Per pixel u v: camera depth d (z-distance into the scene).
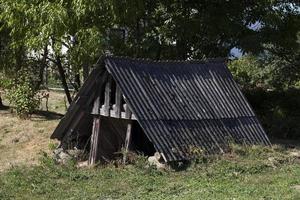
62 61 21.69
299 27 20.19
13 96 21.25
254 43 18.61
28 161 15.84
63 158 14.62
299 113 19.78
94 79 14.16
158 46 18.88
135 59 14.32
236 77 22.69
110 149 14.67
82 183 12.15
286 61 22.38
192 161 13.16
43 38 17.59
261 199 10.20
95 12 17.42
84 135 15.38
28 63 22.73
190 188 11.32
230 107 15.20
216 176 12.32
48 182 12.36
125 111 13.64
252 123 15.34
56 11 17.19
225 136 14.37
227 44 19.48
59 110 24.58
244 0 19.14
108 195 11.05
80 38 17.47
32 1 18.27
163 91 14.16
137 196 10.81
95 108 14.38
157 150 12.96
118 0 16.94
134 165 13.19
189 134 13.72
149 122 13.26
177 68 15.09
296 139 18.59
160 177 12.30
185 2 19.47
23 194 11.41
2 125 20.12
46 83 25.64
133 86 13.70
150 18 19.33
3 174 13.48
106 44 18.02
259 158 13.83
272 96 20.91
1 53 23.23
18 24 18.59
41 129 19.20
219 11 18.78
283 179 12.08
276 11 19.23
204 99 14.84
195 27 18.70
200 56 19.88
